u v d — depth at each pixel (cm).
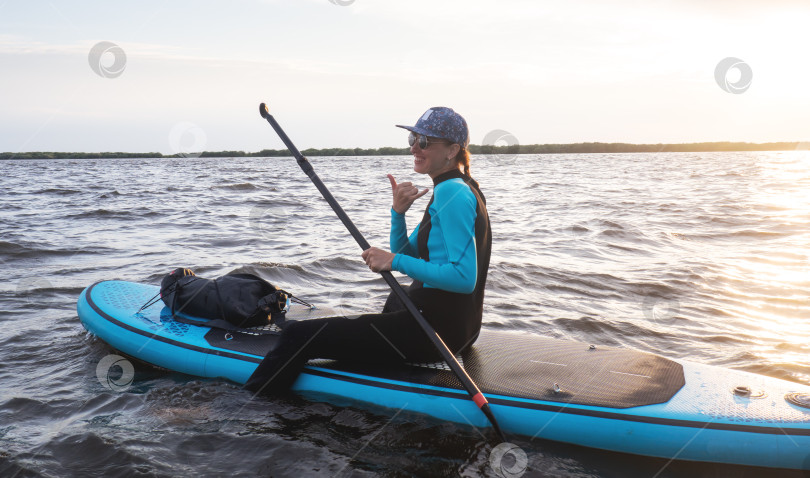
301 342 279
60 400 287
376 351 273
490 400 256
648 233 859
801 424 233
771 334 409
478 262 254
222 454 236
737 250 730
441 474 223
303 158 303
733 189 1859
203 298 352
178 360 321
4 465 225
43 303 467
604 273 589
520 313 453
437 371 279
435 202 248
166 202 1301
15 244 715
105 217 1024
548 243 771
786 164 4944
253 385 289
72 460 231
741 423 234
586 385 264
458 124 252
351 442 246
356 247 724
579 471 228
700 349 379
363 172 3234
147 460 230
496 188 1923
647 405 246
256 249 712
